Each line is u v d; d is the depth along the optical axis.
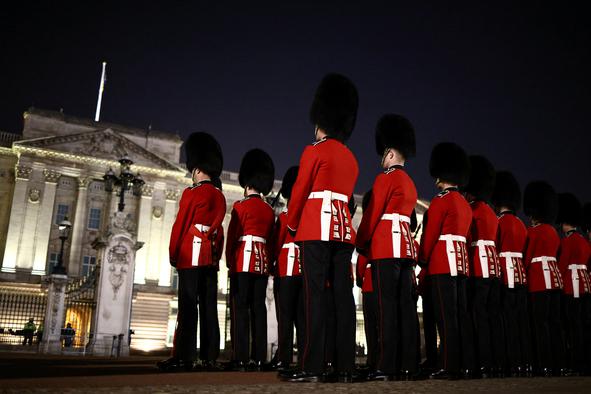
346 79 6.62
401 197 6.59
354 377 5.57
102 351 17.19
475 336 7.75
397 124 7.23
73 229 47.47
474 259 8.05
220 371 8.16
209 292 8.73
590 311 9.88
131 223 18.81
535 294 9.06
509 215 9.02
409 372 6.43
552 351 8.77
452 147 7.79
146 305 44.00
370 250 6.65
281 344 8.41
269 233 9.09
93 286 20.20
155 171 50.69
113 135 49.66
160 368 8.12
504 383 5.38
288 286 8.43
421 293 8.59
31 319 24.91
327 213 5.71
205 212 8.45
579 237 10.04
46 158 47.59
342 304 5.70
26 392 3.57
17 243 45.47
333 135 6.37
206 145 9.17
